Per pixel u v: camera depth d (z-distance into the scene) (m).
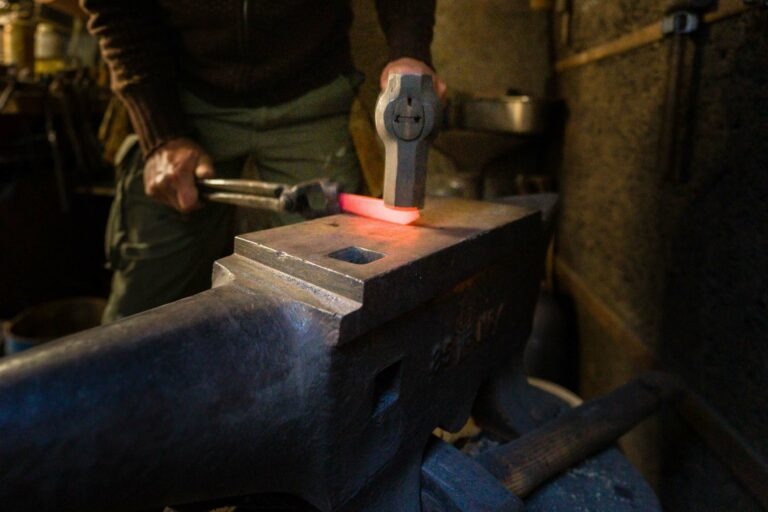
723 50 1.07
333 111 1.23
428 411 0.70
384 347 0.57
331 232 0.67
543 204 0.97
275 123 1.22
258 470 0.55
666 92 1.25
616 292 1.66
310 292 0.54
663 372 1.25
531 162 2.65
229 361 0.50
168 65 1.17
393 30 1.11
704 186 1.14
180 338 0.48
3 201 2.22
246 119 1.22
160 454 0.47
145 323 0.48
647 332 1.42
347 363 0.53
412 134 0.67
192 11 1.08
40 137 2.28
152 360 0.46
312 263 0.55
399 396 0.62
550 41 2.52
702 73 1.15
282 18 1.08
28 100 2.07
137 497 0.47
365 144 1.26
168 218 1.24
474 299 0.74
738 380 1.01
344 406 0.54
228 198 0.99
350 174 1.29
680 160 1.22
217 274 0.62
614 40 1.66
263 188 0.90
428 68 1.08
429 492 0.72
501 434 1.00
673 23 1.19
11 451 0.39
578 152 2.06
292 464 0.57
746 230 0.99
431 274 0.60
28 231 2.32
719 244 1.08
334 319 0.50
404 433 0.65
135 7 1.10
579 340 2.00
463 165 2.50
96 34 1.13
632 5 1.51
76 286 2.54
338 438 0.55
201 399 0.48
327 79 1.19
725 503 1.05
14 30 2.40
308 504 0.71
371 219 0.75
